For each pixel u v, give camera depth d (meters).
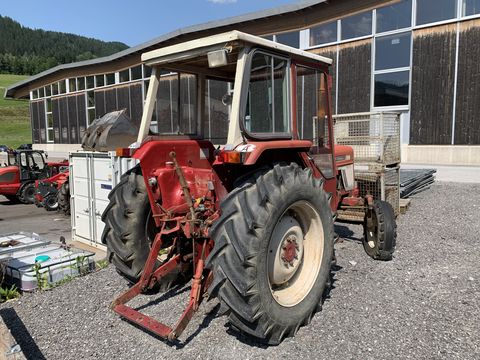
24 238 5.62
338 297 3.49
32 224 7.64
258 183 2.79
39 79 26.89
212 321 3.13
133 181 3.52
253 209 2.68
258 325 2.67
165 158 3.42
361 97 12.09
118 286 3.95
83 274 4.38
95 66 21.88
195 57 3.17
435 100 10.77
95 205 5.67
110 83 21.39
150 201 3.27
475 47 10.04
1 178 9.84
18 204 10.33
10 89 30.20
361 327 3.00
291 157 3.44
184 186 3.05
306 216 3.18
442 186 8.68
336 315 3.18
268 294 2.70
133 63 19.47
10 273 4.15
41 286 4.02
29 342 2.97
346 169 4.91
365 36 11.81
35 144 29.12
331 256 3.28
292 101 3.30
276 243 2.92
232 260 2.59
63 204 8.34
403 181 7.70
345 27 12.21
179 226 3.11
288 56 3.23
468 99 10.26
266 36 13.97
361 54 11.97
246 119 2.89
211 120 3.87
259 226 2.64
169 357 2.69
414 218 6.33
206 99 3.83
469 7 10.06
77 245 5.89
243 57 2.81
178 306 3.40
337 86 12.57
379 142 5.87
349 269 4.16
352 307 3.31
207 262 2.66
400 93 11.35
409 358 2.61
